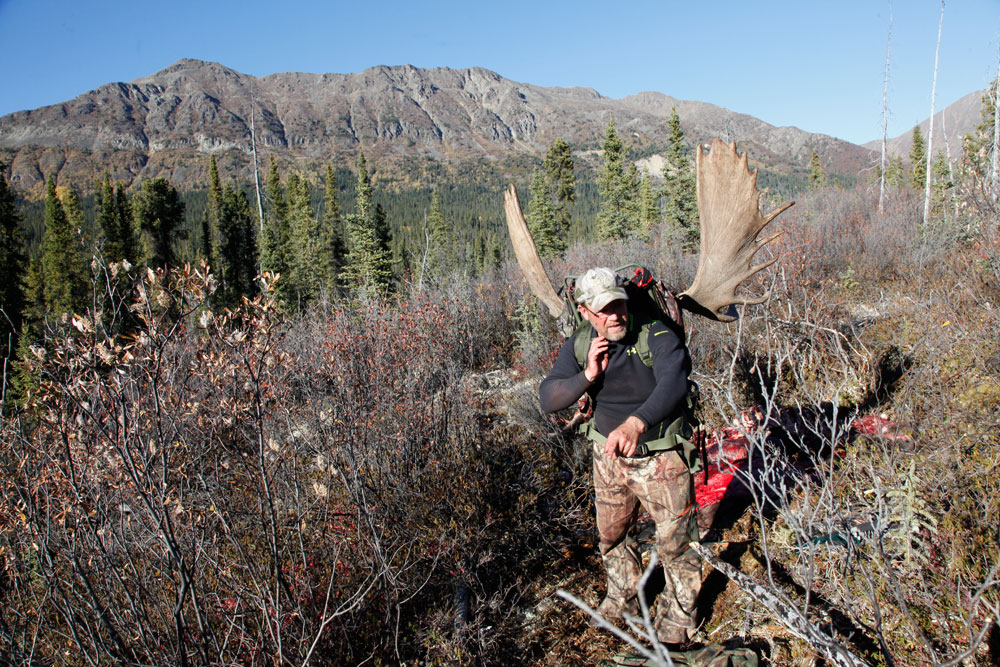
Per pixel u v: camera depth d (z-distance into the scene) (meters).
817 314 5.76
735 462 3.86
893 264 9.56
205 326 2.80
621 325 2.35
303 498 3.58
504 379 7.50
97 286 2.80
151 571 2.98
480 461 4.38
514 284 11.93
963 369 4.42
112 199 40.75
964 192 7.20
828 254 10.02
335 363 4.75
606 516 2.72
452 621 3.11
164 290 2.68
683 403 2.53
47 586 2.84
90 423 2.72
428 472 4.30
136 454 2.71
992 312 4.56
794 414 4.66
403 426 4.55
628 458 2.54
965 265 6.70
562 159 40.06
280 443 3.50
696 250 16.08
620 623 2.85
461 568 3.33
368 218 23.31
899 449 3.24
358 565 3.31
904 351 5.12
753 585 2.28
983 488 2.83
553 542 3.92
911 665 2.18
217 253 46.06
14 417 2.90
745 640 2.59
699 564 2.64
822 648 2.03
